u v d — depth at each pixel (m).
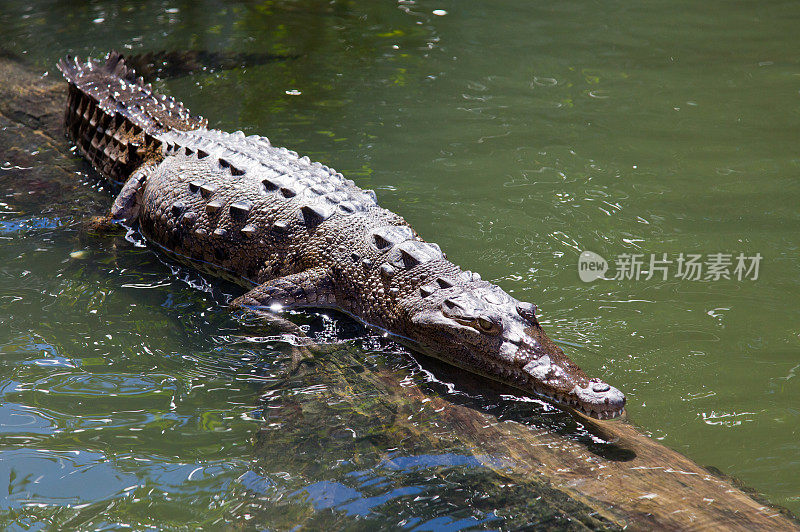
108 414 6.54
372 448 6.19
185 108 12.55
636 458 6.02
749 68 14.84
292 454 6.10
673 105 13.37
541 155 11.72
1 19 17.00
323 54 15.73
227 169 9.77
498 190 10.70
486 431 6.44
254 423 6.50
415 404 6.86
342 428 6.46
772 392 6.78
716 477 5.76
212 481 5.78
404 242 8.38
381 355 7.77
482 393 7.08
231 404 6.77
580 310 8.12
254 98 13.71
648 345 7.53
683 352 7.40
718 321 7.91
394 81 14.50
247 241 9.11
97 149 11.65
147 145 10.92
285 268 8.89
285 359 7.55
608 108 13.30
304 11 18.14
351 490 5.69
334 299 8.68
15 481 5.71
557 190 10.69
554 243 9.46
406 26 17.27
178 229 9.62
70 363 7.23
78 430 6.30
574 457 6.07
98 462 5.94
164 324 8.04
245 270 9.20
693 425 6.40
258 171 9.64
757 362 7.23
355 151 11.82
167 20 17.34
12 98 13.58
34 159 11.74
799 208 10.12
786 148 11.77
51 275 8.84
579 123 12.77
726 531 5.21
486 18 17.75
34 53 15.42
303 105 13.46
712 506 5.45
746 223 9.82
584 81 14.45
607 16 17.83
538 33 16.86
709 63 15.13
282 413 6.66
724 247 9.31
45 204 10.51
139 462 5.96
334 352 7.77
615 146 11.97
